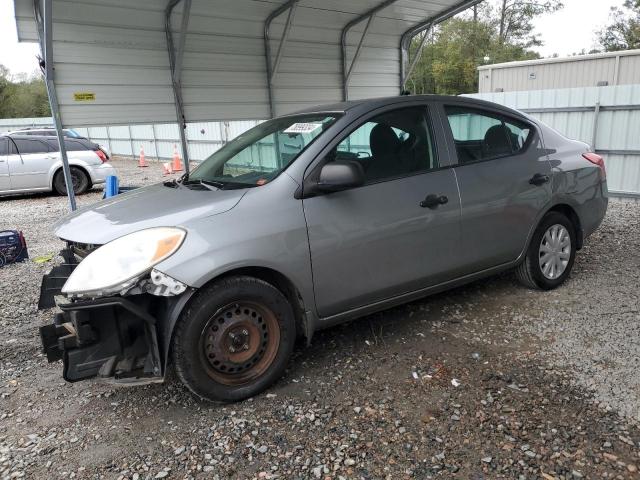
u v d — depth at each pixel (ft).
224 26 23.82
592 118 29.94
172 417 9.36
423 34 31.14
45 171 40.52
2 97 151.64
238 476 7.70
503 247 13.08
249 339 9.68
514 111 13.92
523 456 7.84
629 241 19.75
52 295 10.22
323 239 10.12
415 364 10.78
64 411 9.72
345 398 9.64
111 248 8.80
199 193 10.41
